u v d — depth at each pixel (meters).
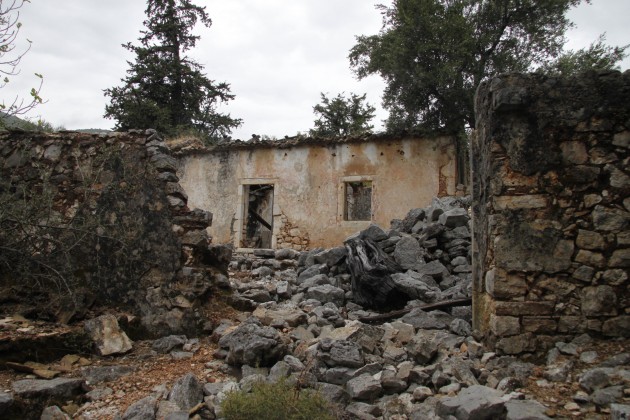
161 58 24.47
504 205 4.43
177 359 4.84
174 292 5.46
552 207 4.35
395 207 12.23
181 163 14.50
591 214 4.29
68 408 3.89
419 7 12.76
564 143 4.39
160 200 5.67
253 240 15.18
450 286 7.00
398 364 4.42
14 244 5.43
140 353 4.98
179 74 24.27
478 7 13.62
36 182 6.07
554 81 4.43
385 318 6.13
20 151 6.21
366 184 14.68
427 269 7.31
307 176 13.17
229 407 3.44
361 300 6.93
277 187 13.40
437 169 12.05
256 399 3.43
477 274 5.04
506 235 4.39
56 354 4.70
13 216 5.33
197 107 25.11
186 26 24.97
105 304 5.55
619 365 3.78
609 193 4.27
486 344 4.60
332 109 28.34
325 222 12.86
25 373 4.31
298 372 4.20
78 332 4.90
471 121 12.85
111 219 5.71
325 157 13.07
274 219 13.27
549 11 13.30
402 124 13.22
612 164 4.29
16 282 5.56
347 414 3.64
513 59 13.30
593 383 3.55
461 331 5.12
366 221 12.48
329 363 4.32
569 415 3.27
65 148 6.09
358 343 4.63
